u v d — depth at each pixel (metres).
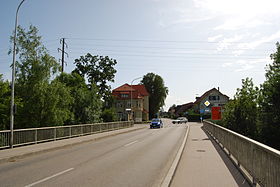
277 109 30.83
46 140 18.52
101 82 52.91
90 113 35.16
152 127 45.62
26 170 9.54
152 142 20.41
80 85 38.62
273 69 35.41
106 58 53.53
